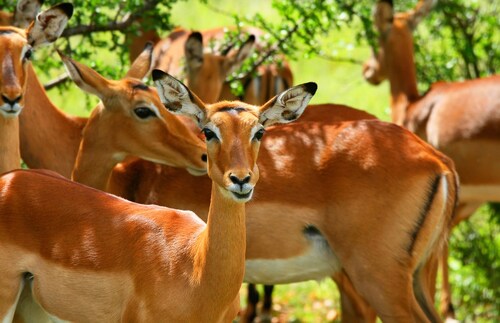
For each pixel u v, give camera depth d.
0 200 11.48
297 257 12.87
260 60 16.58
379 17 18.22
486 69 19.14
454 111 17.19
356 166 12.58
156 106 12.70
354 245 12.58
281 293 18.02
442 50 19.67
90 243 11.09
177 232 10.85
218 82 16.45
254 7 29.22
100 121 12.91
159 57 19.17
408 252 12.55
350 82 25.89
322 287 18.20
